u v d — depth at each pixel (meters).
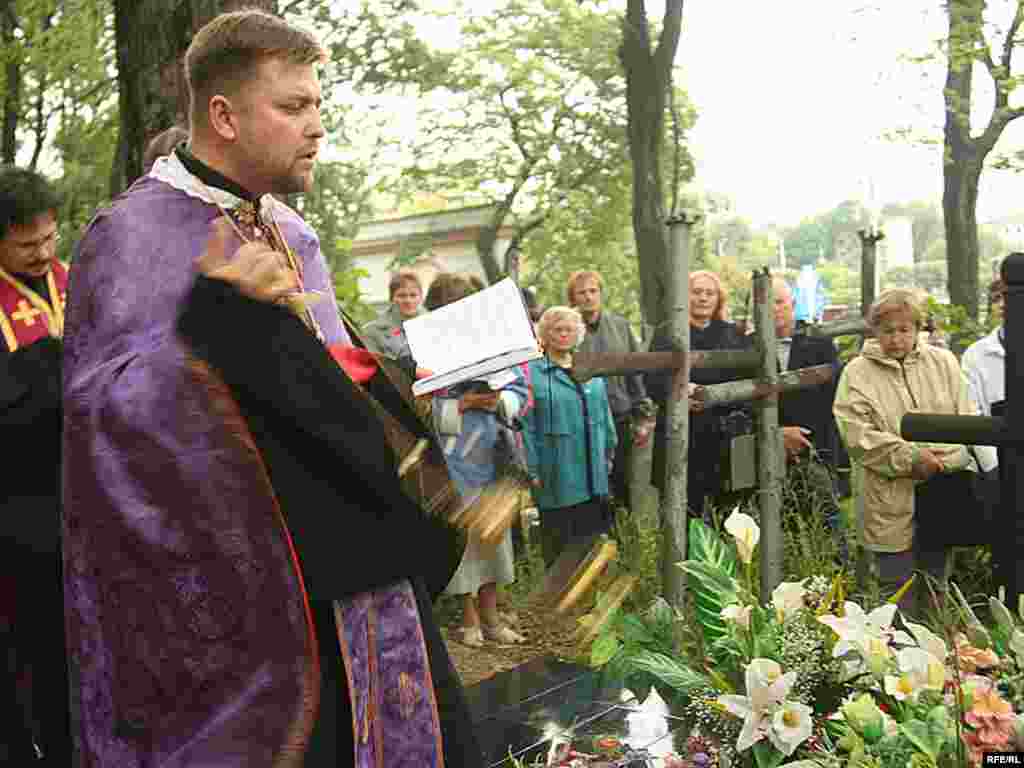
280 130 2.16
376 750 2.15
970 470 4.82
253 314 1.98
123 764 2.01
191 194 2.16
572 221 24.91
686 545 4.84
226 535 1.92
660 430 5.51
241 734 1.93
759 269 4.89
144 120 4.57
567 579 3.57
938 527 4.82
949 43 13.79
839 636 3.07
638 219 16.59
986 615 5.09
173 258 2.08
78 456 1.99
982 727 2.57
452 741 2.29
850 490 6.45
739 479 4.88
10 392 2.31
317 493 2.04
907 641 2.92
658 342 5.61
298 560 2.02
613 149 23.59
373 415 2.09
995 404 5.21
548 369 5.43
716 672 3.23
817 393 6.23
